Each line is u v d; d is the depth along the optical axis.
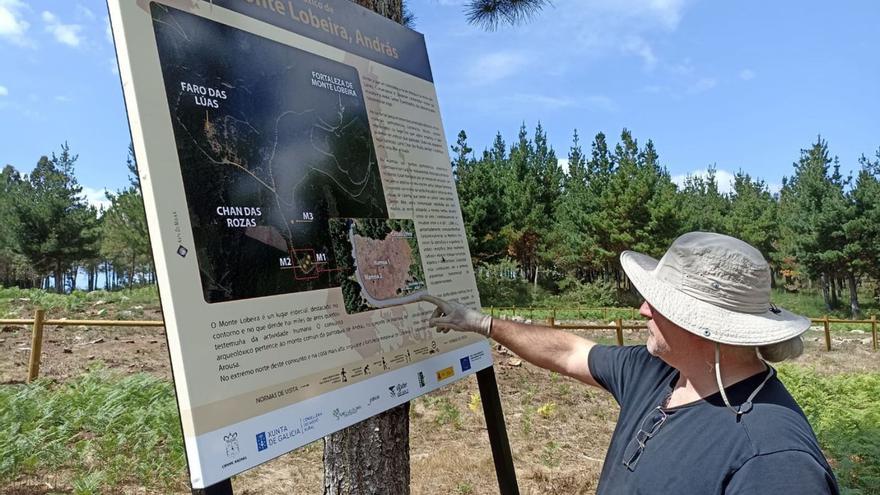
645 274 1.70
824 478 1.27
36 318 7.35
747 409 1.45
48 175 39.06
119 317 13.83
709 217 44.91
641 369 1.97
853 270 36.62
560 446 6.17
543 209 41.00
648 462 1.56
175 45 1.63
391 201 2.40
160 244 1.48
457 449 5.82
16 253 36.66
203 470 1.46
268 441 1.64
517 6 5.06
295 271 1.86
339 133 2.18
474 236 34.78
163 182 1.52
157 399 6.34
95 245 37.59
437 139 2.81
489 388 2.86
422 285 2.47
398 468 2.59
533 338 2.36
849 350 15.77
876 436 6.22
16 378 7.51
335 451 2.51
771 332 1.48
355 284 2.11
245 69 1.83
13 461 4.52
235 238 1.68
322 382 1.87
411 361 2.31
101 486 4.43
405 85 2.66
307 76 2.09
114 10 1.52
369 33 2.49
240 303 1.66
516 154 47.69
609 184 37.34
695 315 1.54
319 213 2.01
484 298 34.00
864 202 35.94
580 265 38.44
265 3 1.97
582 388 8.73
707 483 1.40
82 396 6.07
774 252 44.81
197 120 1.64
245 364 1.63
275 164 1.87
